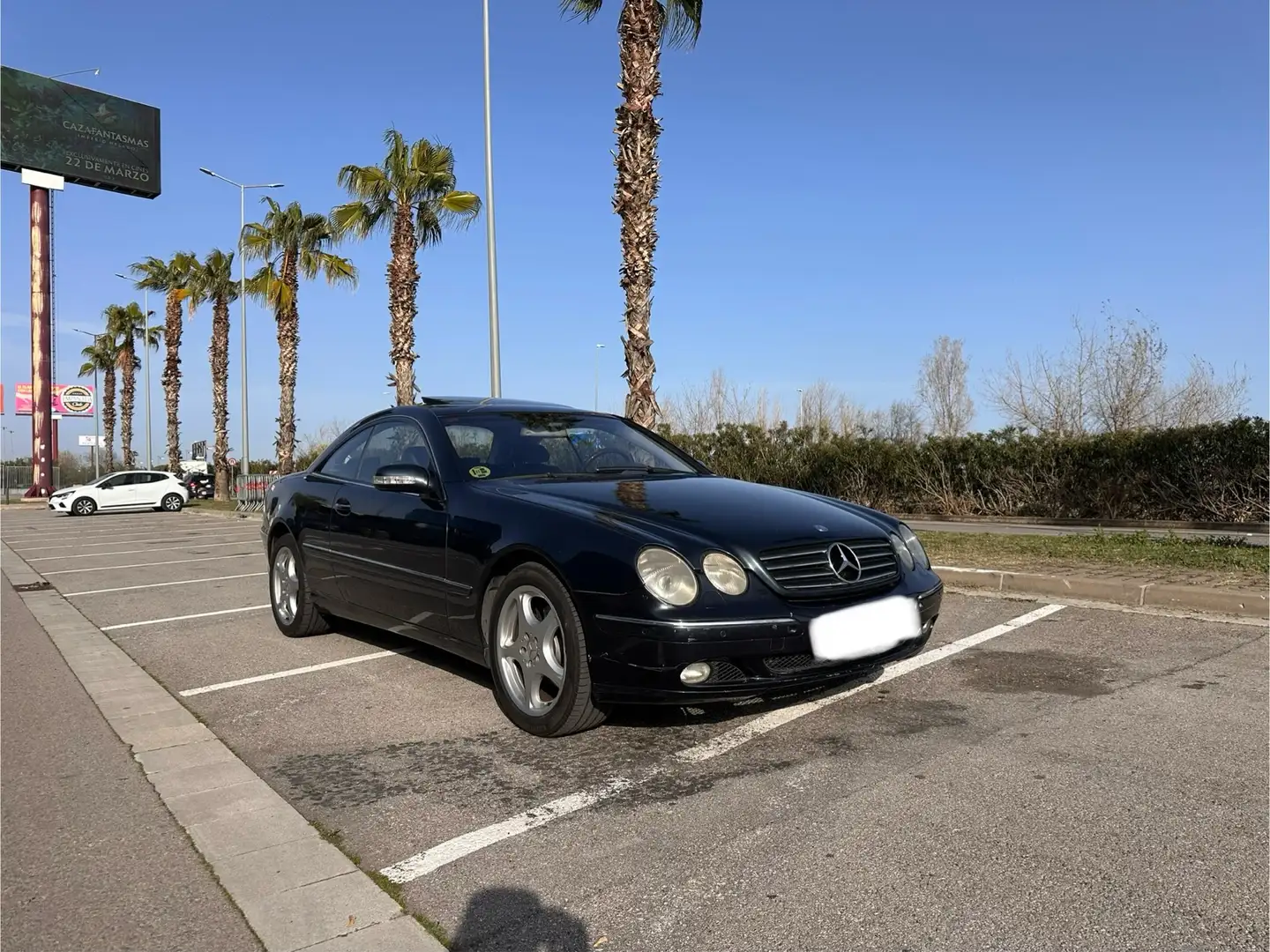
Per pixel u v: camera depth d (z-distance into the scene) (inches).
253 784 142.9
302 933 97.4
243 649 246.2
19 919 102.6
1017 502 802.2
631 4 441.7
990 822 118.3
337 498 224.4
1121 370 951.0
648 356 447.5
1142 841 111.6
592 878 107.5
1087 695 172.1
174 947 96.1
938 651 210.2
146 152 1914.4
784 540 147.3
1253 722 153.9
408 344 860.6
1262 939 90.3
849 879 104.5
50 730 176.4
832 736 153.9
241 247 1158.3
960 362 1641.2
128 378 2242.9
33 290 1760.6
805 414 1707.7
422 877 109.6
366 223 880.9
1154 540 387.9
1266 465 667.4
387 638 252.4
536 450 196.7
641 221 444.1
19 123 1736.0
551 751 152.0
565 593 149.6
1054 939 91.2
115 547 650.8
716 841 115.9
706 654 135.0
